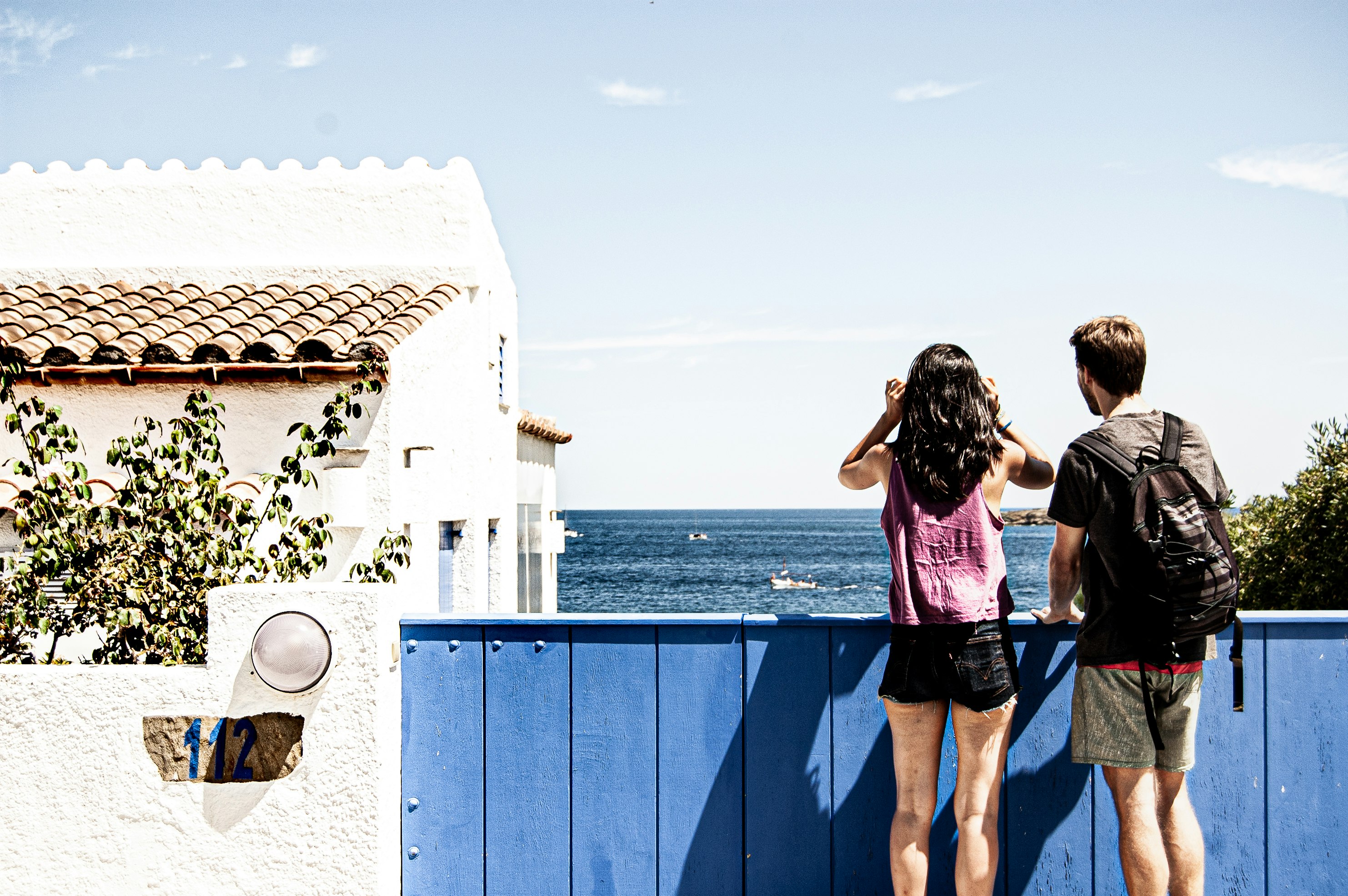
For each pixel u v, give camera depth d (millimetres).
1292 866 3443
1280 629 3473
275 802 3389
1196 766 3482
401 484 5875
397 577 5695
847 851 3564
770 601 73812
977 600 3105
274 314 6645
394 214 8055
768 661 3602
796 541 145500
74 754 3412
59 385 5527
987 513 3174
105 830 3402
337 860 3375
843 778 3568
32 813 3404
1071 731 3498
